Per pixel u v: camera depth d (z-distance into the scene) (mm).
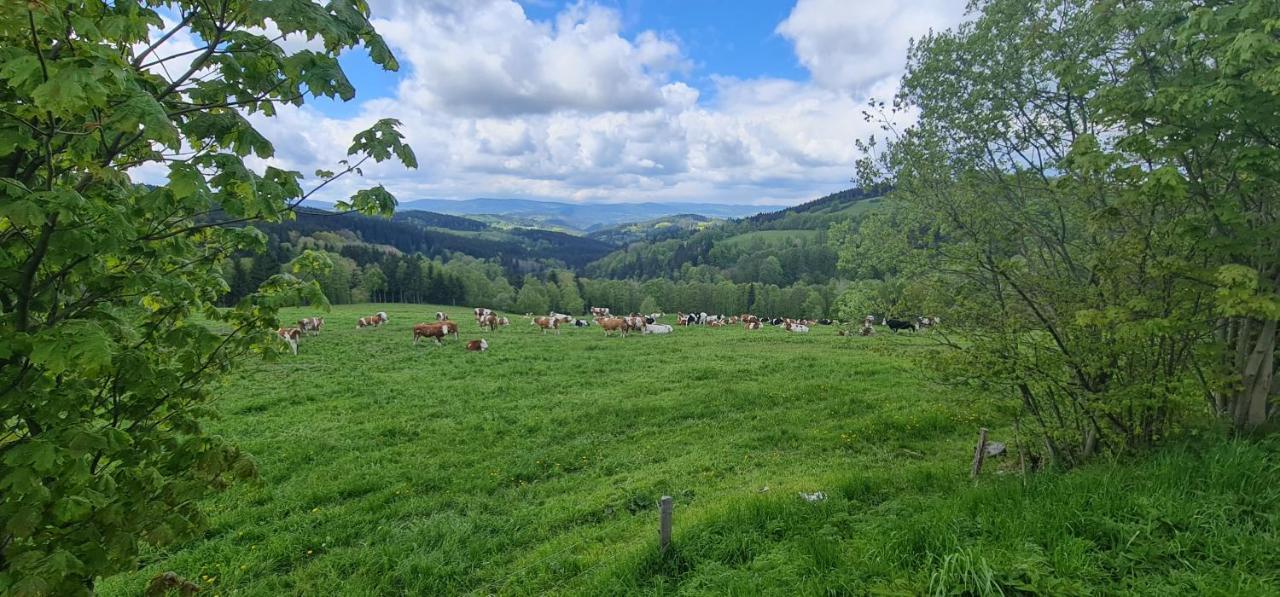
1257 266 6816
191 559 8352
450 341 32531
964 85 11062
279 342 5105
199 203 3459
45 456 3105
